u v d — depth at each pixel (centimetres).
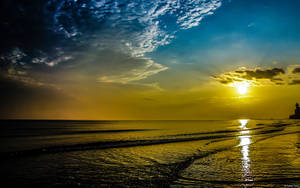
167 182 618
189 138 2006
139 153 1177
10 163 891
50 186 586
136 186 585
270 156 1035
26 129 3841
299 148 1313
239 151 1211
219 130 3366
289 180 623
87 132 3066
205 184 593
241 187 559
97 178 666
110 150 1289
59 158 1018
